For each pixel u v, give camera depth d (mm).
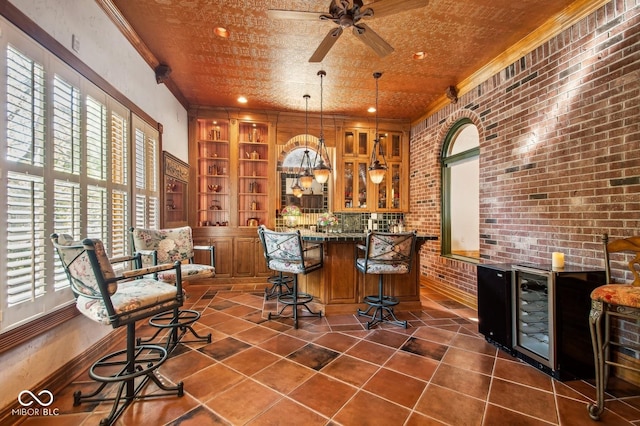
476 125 3471
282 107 4641
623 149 1962
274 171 4871
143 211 2914
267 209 4898
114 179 2389
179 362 2105
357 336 2584
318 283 3277
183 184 4254
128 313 1508
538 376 1951
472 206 4496
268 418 1520
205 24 2553
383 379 1896
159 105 3404
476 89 3471
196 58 3131
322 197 5477
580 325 1958
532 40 2670
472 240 4488
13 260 1474
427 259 4535
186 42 2828
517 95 2859
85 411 1579
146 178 2988
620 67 1982
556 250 2430
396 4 1772
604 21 2084
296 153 5520
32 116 1576
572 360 1919
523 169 2773
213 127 4832
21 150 1521
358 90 3953
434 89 3920
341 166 5086
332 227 3809
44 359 1668
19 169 1503
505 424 1483
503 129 3035
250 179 5016
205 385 1817
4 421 1421
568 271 1979
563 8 2314
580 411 1602
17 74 1499
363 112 4844
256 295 3943
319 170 3789
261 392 1747
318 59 2334
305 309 3330
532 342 2217
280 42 2818
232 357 2184
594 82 2152
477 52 2982
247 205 4996
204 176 4719
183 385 1804
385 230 5254
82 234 1978
